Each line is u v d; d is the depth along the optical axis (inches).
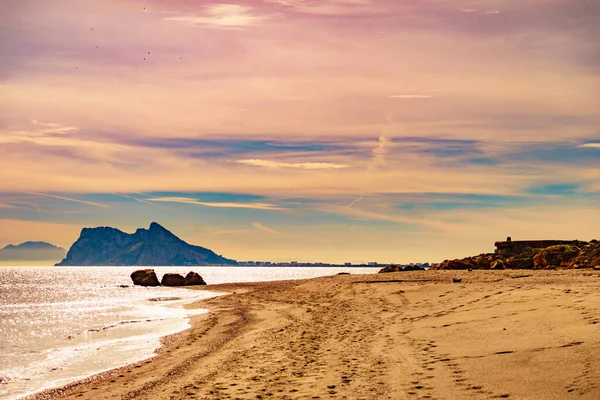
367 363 643.5
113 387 674.2
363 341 807.7
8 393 695.1
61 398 644.7
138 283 4276.6
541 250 2470.5
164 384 656.4
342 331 946.1
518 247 2664.9
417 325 893.2
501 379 500.1
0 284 5639.8
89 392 660.1
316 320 1170.0
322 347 798.5
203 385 619.2
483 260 2573.8
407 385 521.7
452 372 549.6
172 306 2076.8
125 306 2224.4
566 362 519.8
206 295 2787.9
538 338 637.9
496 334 706.8
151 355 916.0
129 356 925.8
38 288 4692.4
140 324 1460.4
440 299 1215.6
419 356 646.5
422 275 1998.0
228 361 761.0
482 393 467.2
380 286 1750.7
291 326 1105.4
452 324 842.8
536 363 534.0
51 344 1155.9
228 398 543.8
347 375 591.8
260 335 1014.4
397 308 1190.3
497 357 582.2
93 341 1162.0
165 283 4141.2
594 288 999.6
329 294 1861.5
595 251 2246.6
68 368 853.2
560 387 454.0
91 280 7160.4
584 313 738.2
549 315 770.2
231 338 1027.3
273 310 1545.3
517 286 1226.0
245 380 620.7
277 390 559.2
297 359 721.0
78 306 2368.4
